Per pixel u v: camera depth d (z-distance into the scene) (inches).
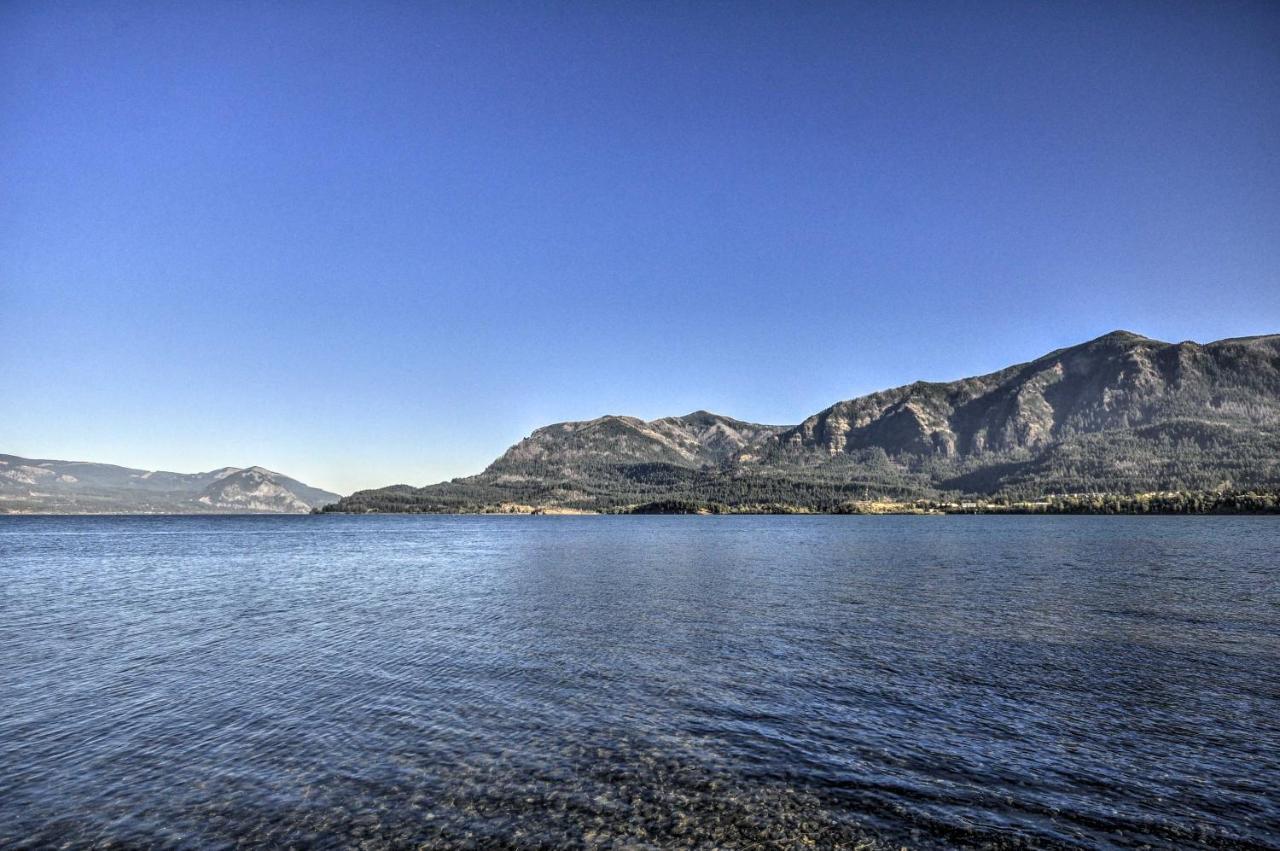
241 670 1152.2
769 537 6466.5
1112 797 679.1
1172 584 2279.8
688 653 1269.7
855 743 816.3
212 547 5088.6
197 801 673.0
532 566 3262.8
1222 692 1011.9
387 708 943.7
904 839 606.5
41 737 836.6
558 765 756.0
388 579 2662.4
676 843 602.9
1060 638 1395.2
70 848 590.2
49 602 1995.6
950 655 1248.2
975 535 6373.0
